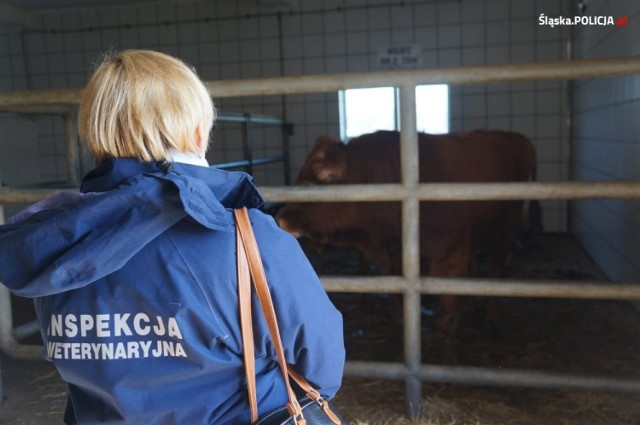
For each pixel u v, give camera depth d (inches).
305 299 39.7
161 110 37.6
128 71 38.2
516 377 86.1
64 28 253.8
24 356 100.9
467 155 125.5
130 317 37.1
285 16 239.1
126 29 250.5
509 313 146.9
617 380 83.0
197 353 36.9
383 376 91.4
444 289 87.5
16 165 247.6
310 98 241.0
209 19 244.2
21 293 35.9
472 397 99.2
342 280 90.4
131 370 37.2
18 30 254.5
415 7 230.5
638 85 133.0
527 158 161.6
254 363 38.8
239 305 37.6
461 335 132.7
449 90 233.0
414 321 89.2
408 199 86.1
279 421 39.5
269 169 248.8
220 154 251.0
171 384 37.9
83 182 39.4
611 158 161.8
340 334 43.1
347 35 236.2
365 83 84.5
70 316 37.7
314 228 115.1
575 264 190.2
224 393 38.9
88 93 39.0
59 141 255.8
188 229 37.7
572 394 99.0
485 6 225.9
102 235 35.0
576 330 133.7
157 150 37.7
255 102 244.7
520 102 229.3
